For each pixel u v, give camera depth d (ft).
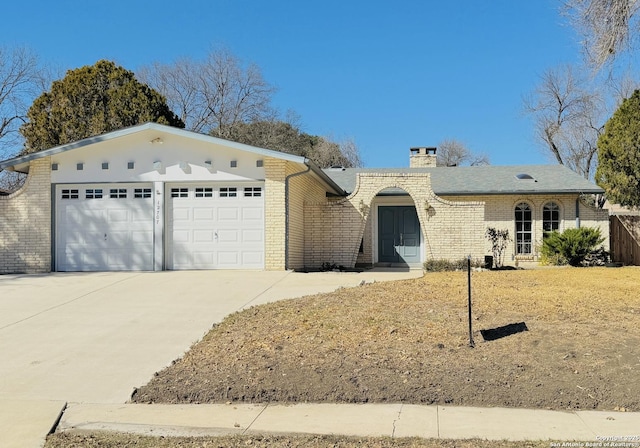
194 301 33.96
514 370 20.18
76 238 49.49
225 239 48.67
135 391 19.71
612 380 19.22
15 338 26.53
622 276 41.34
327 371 20.57
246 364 21.52
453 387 19.19
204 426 16.90
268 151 47.44
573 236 56.85
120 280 41.75
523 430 16.12
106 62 97.60
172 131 48.14
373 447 15.08
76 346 25.13
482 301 30.27
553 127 122.93
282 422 17.12
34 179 49.75
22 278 44.27
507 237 63.36
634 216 62.28
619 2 42.14
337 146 158.51
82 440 15.99
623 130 59.88
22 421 17.44
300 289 37.19
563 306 28.99
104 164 49.34
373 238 66.03
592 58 44.83
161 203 48.73
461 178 72.64
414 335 24.04
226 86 136.98
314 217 56.03
